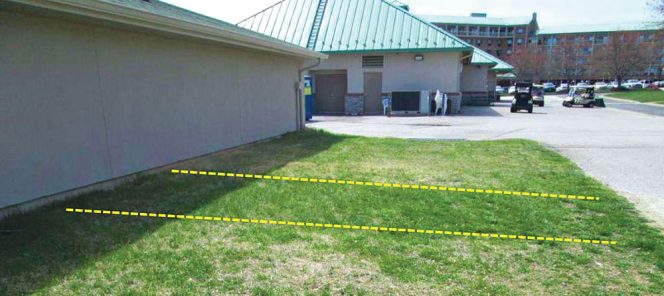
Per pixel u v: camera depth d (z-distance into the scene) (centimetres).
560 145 953
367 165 733
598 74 7794
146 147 641
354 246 384
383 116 1950
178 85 708
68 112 508
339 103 2189
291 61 1162
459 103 2089
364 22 2158
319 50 2066
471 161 773
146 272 332
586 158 801
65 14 457
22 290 302
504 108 2548
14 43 443
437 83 2050
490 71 3288
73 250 368
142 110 629
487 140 1052
